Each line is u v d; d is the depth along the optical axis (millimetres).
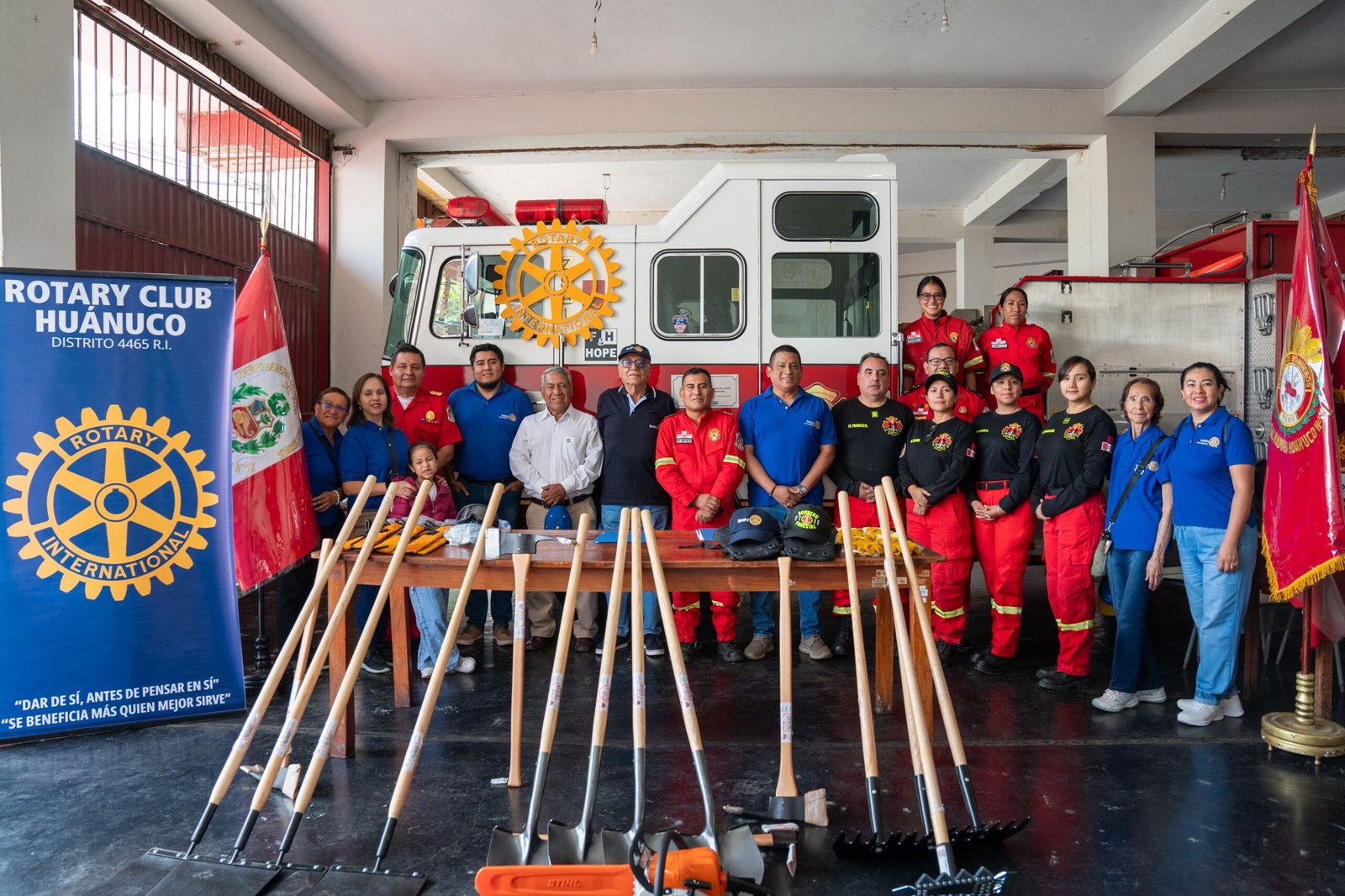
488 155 8445
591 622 4566
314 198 7980
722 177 4910
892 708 3664
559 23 6527
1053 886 2273
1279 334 4969
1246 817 2676
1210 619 3455
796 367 4398
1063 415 4051
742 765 3092
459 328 5043
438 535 3295
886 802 2791
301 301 7758
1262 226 5195
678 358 4910
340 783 2926
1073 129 7938
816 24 6602
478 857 2432
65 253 4320
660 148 8258
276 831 2574
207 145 6414
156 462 3248
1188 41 6598
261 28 6277
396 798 2395
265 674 4160
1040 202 12555
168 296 3273
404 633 3680
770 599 4543
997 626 4242
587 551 3199
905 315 16438
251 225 6969
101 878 2293
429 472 4219
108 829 2578
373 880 2270
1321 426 3059
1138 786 2910
